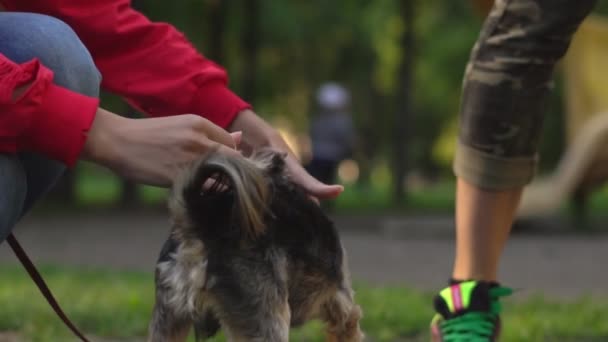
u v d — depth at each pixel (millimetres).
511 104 4191
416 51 33344
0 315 6910
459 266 4488
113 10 3242
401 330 6703
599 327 6871
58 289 9094
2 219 2686
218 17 25109
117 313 7055
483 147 4293
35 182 2951
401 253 14719
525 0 4055
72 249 15125
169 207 3416
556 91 30062
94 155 2641
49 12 3189
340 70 31328
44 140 2590
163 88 3293
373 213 24344
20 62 2791
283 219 3535
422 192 37375
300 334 6223
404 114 28062
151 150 2678
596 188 18844
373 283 10391
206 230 3402
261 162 3369
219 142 2824
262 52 30203
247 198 2947
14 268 11656
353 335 3887
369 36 30078
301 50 30672
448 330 4410
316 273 3617
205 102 3342
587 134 17594
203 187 3391
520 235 17719
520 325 6770
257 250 3422
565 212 21828
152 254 14523
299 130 39625
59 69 2809
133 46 3301
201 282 3420
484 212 4371
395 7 30000
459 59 32219
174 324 3545
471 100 4281
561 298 9156
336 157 21641
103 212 23953
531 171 4367
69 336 6371
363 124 42344
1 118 2549
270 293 3416
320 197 3434
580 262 13398
